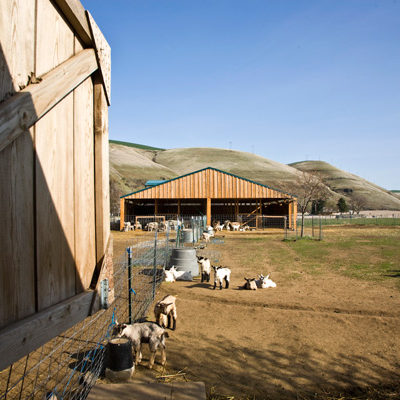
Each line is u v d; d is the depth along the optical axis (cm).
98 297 248
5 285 153
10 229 157
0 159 150
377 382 483
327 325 702
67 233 215
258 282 1038
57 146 202
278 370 517
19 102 157
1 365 141
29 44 172
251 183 3384
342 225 4016
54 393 359
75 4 215
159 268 1270
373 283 1064
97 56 252
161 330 530
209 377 492
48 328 181
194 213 4631
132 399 411
